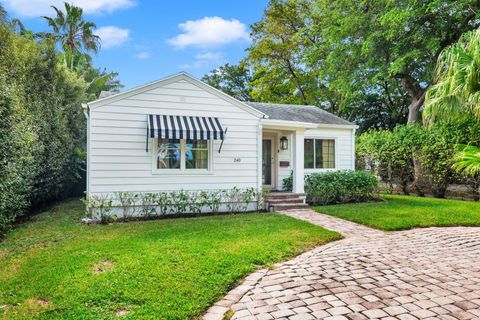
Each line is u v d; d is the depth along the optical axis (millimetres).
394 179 22531
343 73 26500
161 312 4719
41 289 5516
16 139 10227
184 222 11805
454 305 5035
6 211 10367
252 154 15172
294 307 5008
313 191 16688
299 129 16375
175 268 6500
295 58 34906
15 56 12375
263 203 15320
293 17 33469
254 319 4637
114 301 5082
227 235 9406
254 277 6297
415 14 20016
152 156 13477
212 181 14445
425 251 8078
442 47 21531
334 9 28000
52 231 10492
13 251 8133
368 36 23391
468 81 9094
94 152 12641
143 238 9078
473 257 7570
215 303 5195
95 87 36562
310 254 7867
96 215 12422
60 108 16812
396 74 24188
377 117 40062
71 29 37344
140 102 13250
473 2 19000
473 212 13250
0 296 5352
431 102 10688
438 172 18891
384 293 5508
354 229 10742
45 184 15383
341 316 4691
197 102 14086
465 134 16719
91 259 7062
